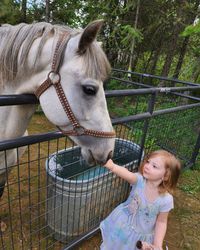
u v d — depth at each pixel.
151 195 1.44
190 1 5.90
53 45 1.13
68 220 1.83
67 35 1.16
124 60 6.57
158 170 1.40
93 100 1.11
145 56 7.50
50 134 1.22
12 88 1.25
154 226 1.48
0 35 1.26
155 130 2.64
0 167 1.54
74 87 1.10
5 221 2.05
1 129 1.39
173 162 1.41
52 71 1.12
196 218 2.50
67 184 1.69
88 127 1.15
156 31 6.02
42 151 3.23
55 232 1.90
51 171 1.74
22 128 1.38
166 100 3.53
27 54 1.17
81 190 1.75
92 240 2.03
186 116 3.03
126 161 2.20
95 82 1.08
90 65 1.08
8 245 1.83
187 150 3.28
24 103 1.15
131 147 2.13
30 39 1.18
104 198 1.99
